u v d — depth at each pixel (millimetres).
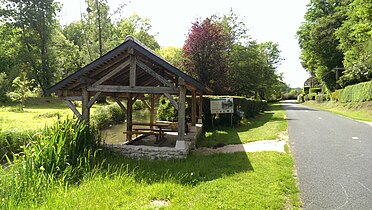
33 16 39969
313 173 7188
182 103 9273
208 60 25062
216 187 5992
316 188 6129
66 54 46906
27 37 41062
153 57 9023
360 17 24016
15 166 5996
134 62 9438
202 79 25156
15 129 10930
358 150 9703
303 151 9641
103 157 8477
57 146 6738
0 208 4535
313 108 35688
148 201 5301
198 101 17328
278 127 15508
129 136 13031
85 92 9656
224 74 26219
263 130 14812
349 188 6129
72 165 6953
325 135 12758
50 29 42344
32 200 4988
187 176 6734
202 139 13109
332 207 5164
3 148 9977
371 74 30172
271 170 7254
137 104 33219
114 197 5371
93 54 38844
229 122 17375
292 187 6078
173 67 9016
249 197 5418
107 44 38875
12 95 28266
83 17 35594
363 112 24078
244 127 16891
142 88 9461
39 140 7137
